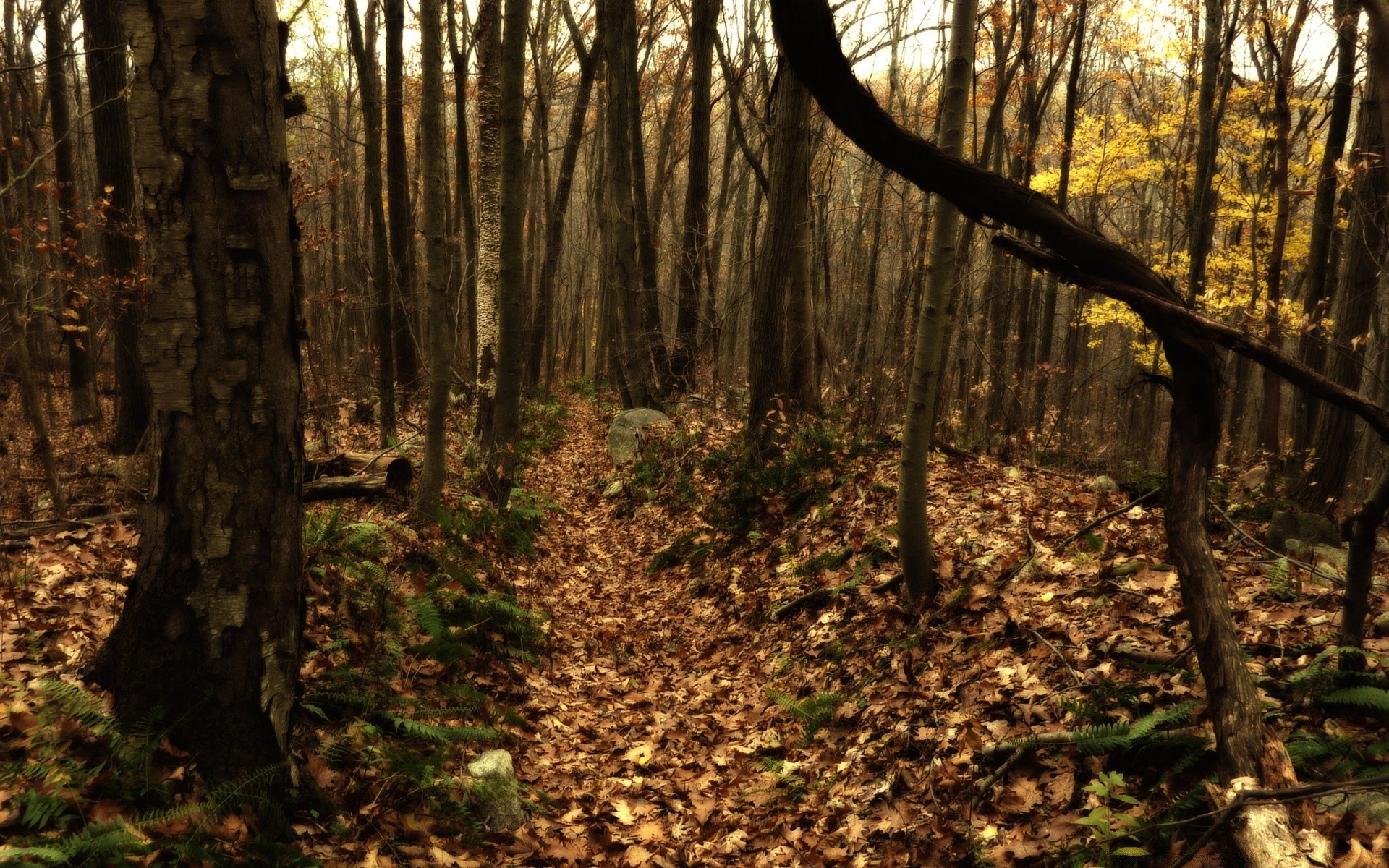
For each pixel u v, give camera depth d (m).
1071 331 19.05
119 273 9.95
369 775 3.77
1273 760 2.20
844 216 22.59
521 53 8.38
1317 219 11.19
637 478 12.36
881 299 18.23
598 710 5.69
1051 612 4.75
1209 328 2.10
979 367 17.47
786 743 4.89
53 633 4.10
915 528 5.69
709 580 8.23
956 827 3.47
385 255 10.66
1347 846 2.54
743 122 21.48
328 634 4.62
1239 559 5.12
